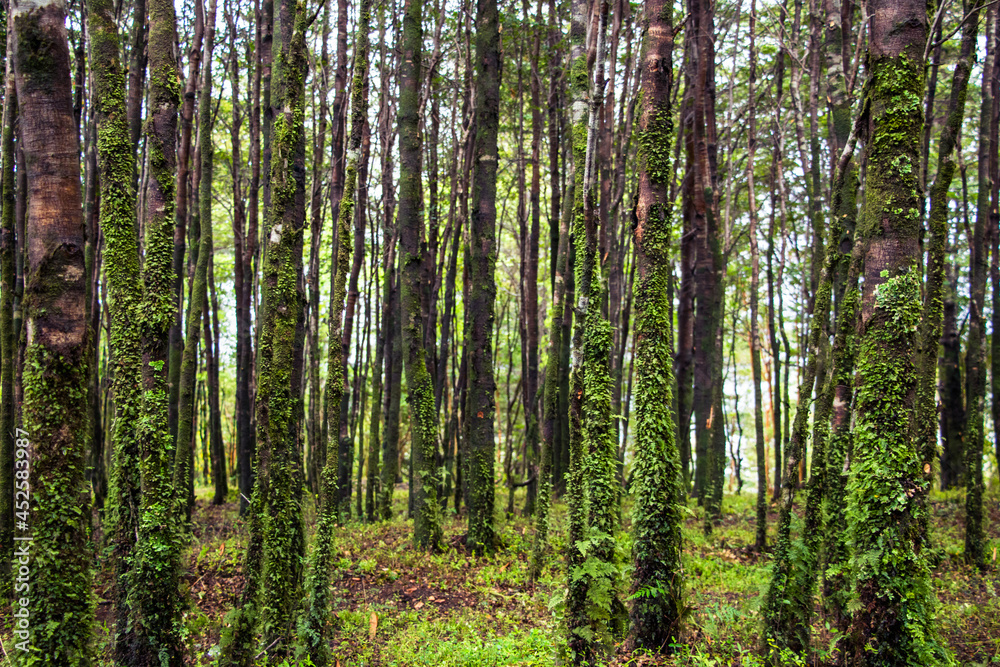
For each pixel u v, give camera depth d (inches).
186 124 350.6
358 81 227.3
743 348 1117.7
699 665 198.7
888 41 189.2
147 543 180.4
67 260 153.1
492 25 425.4
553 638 230.2
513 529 452.1
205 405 835.4
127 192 190.2
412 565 359.3
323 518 204.1
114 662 185.5
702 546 415.2
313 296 383.9
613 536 209.6
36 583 148.6
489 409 406.0
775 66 560.7
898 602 175.6
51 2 152.5
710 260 511.2
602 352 215.9
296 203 339.9
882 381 182.9
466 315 537.6
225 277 784.9
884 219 186.4
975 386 364.5
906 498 177.5
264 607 200.2
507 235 951.0
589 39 238.4
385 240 520.7
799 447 217.9
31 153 151.8
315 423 292.7
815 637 235.5
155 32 207.8
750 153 459.8
